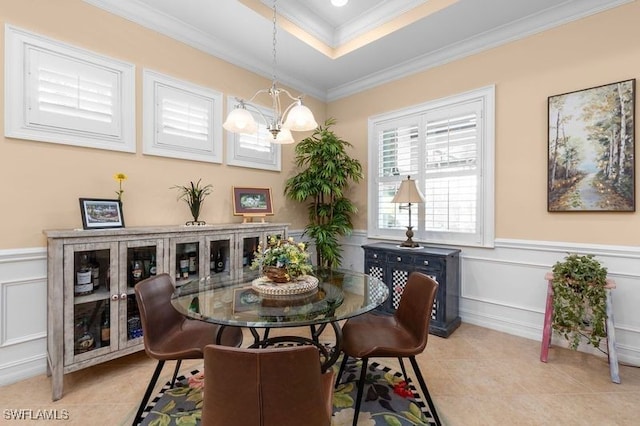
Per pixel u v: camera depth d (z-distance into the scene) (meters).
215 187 3.14
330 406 1.10
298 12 2.92
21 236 2.03
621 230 2.29
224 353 0.90
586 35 2.42
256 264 1.99
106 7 2.39
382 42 3.06
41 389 1.93
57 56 2.16
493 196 2.91
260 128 3.56
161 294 1.81
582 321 2.20
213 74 3.10
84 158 2.30
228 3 2.51
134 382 2.03
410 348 1.59
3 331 1.96
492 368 2.19
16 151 2.02
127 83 2.51
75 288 1.93
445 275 2.80
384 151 3.79
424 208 3.42
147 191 2.64
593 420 1.65
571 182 2.47
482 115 2.98
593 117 2.37
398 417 1.67
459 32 2.89
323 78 3.92
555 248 2.56
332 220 3.81
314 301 1.63
